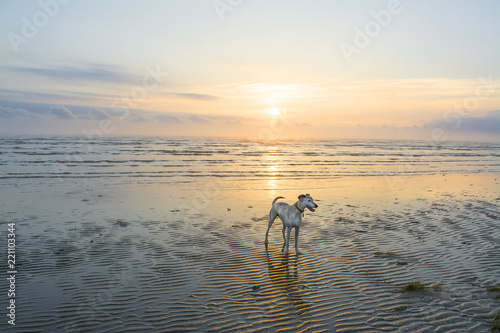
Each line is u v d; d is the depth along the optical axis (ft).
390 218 48.29
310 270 29.35
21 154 130.62
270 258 32.22
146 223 43.68
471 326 20.20
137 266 29.48
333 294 24.63
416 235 39.91
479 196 67.15
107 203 54.95
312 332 19.58
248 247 35.32
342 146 262.26
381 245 36.17
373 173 102.83
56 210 49.16
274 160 138.31
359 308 22.50
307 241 37.55
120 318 20.83
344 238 38.70
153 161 122.11
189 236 38.60
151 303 22.86
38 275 27.02
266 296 24.26
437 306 22.68
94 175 85.71
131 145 205.67
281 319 21.04
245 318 21.12
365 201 60.95
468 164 139.44
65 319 20.54
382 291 25.09
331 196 65.36
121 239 36.86
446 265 30.37
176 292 24.63
